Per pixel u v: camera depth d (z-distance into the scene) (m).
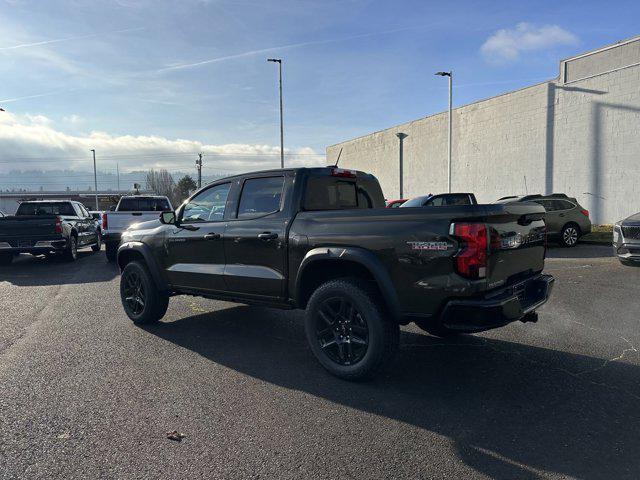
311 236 4.28
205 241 5.24
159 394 3.88
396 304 3.79
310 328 4.30
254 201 4.97
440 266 3.57
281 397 3.82
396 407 3.62
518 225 4.07
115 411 3.57
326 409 3.59
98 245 17.27
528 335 5.40
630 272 9.31
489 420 3.39
